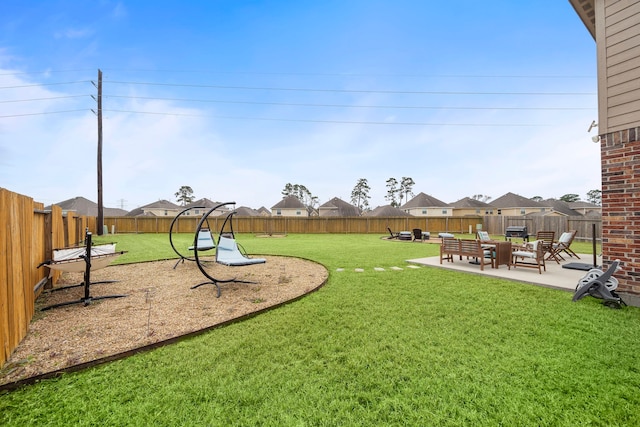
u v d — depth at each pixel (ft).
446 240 23.75
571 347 8.95
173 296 15.26
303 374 7.51
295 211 126.82
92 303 13.98
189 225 75.97
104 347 9.15
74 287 16.78
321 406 6.29
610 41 13.71
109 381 7.23
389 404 6.35
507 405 6.28
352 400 6.48
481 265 21.18
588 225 48.01
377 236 67.26
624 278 13.20
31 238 11.57
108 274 20.93
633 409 6.12
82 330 10.56
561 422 5.77
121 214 132.36
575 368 7.73
